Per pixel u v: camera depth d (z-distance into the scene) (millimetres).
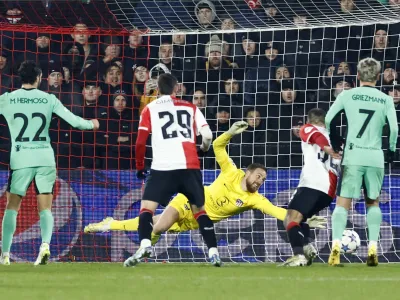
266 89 45750
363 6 46906
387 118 30938
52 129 43875
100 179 40906
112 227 35938
